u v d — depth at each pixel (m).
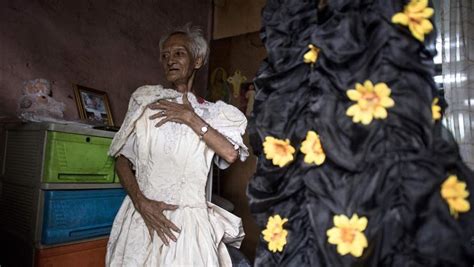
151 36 2.21
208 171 1.17
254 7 2.52
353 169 0.50
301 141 0.57
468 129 1.21
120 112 1.99
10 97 1.51
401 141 0.49
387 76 0.50
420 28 0.50
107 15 1.93
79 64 1.78
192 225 1.07
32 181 1.22
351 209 0.50
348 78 0.52
